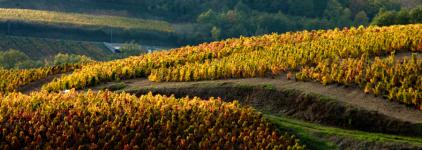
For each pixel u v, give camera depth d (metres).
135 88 37.56
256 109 32.47
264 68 36.75
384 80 31.41
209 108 29.20
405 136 26.58
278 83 34.38
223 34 161.50
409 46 38.31
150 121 27.14
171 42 164.38
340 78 32.72
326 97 30.72
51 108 28.36
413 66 32.75
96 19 172.12
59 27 154.88
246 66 37.62
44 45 143.62
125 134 25.73
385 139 25.28
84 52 145.88
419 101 28.53
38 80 45.38
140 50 143.50
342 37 44.53
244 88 34.31
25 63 114.38
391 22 80.62
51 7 187.62
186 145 25.19
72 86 39.97
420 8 80.88
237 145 25.83
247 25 166.00
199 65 40.69
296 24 167.12
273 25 166.38
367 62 35.69
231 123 27.72
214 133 26.31
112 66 44.69
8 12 160.25
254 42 47.81
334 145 25.67
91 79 40.28
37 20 155.00
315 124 29.59
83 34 156.50
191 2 197.50
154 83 38.94
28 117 27.16
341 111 29.41
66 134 25.22
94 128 26.20
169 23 183.38
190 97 35.16
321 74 33.78
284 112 31.59
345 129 28.41
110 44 154.75
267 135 26.55
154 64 43.31
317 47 41.06
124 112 28.27
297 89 32.50
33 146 24.55
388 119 27.69
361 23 167.88
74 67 49.31
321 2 183.88
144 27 169.25
